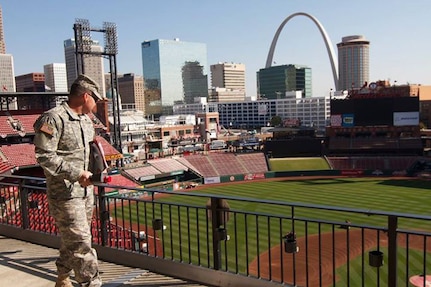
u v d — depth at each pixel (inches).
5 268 294.8
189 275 279.9
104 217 324.5
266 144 3245.6
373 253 231.0
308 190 2319.1
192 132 4338.1
